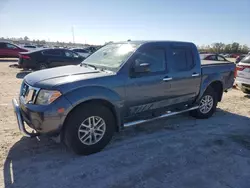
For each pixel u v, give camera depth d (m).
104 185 2.81
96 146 3.56
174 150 3.74
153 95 4.14
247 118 5.55
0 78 10.40
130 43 4.32
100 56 4.50
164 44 4.35
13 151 3.58
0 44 20.14
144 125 4.84
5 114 5.26
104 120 3.57
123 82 3.67
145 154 3.59
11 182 2.82
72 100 3.15
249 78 7.39
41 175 2.98
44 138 4.05
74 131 3.29
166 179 2.95
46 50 12.60
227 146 3.93
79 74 3.57
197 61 4.92
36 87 3.27
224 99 7.44
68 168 3.16
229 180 2.96
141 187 2.78
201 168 3.22
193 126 4.86
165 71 4.29
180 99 4.71
